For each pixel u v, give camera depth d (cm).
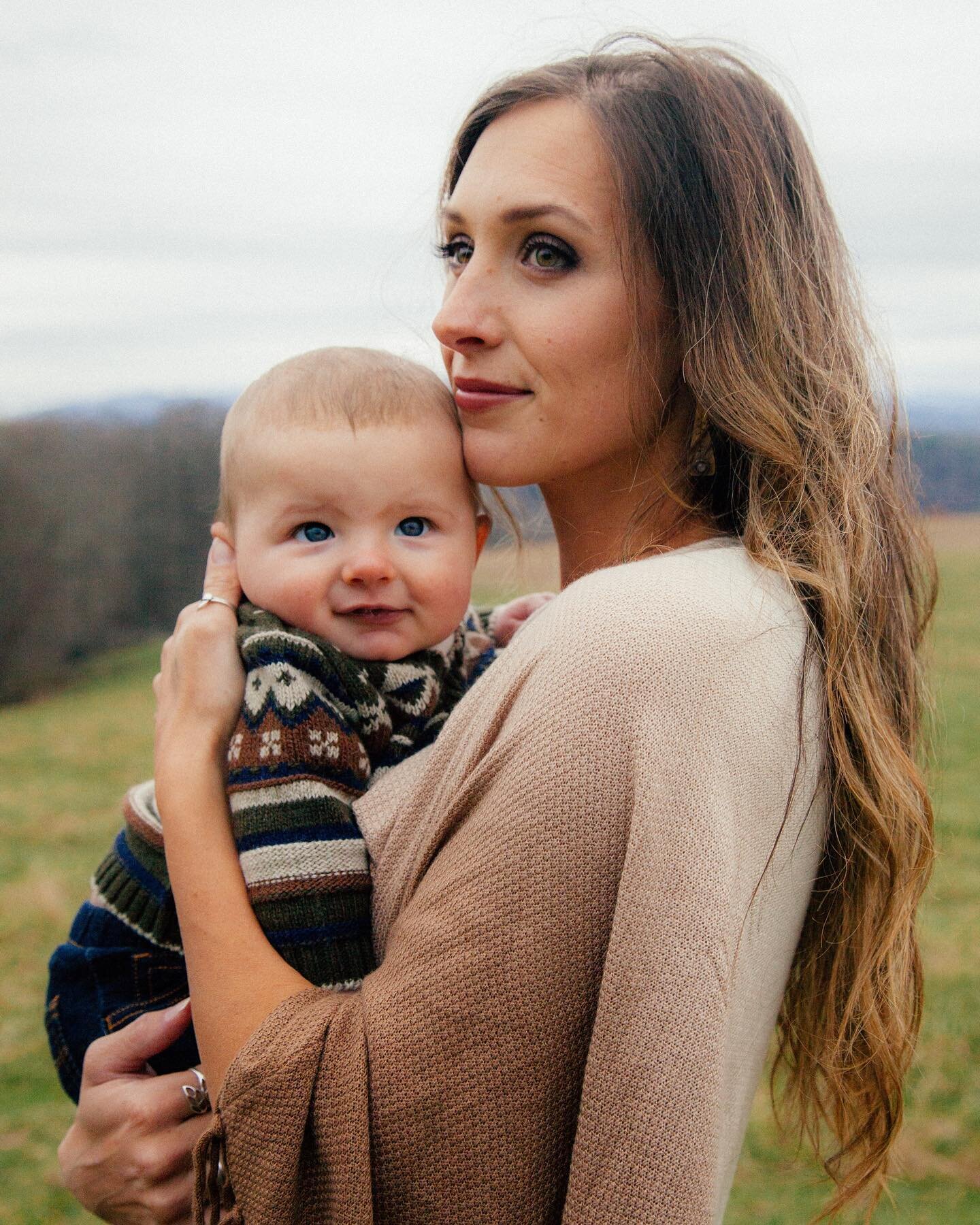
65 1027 166
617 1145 108
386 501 158
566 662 120
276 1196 116
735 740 119
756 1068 142
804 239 163
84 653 1767
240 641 153
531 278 154
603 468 162
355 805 141
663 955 110
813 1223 167
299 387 163
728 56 166
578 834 113
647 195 151
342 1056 116
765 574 138
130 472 1806
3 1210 396
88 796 1044
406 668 159
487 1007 112
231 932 131
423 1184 113
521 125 156
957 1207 368
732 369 150
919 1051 467
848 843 145
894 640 160
